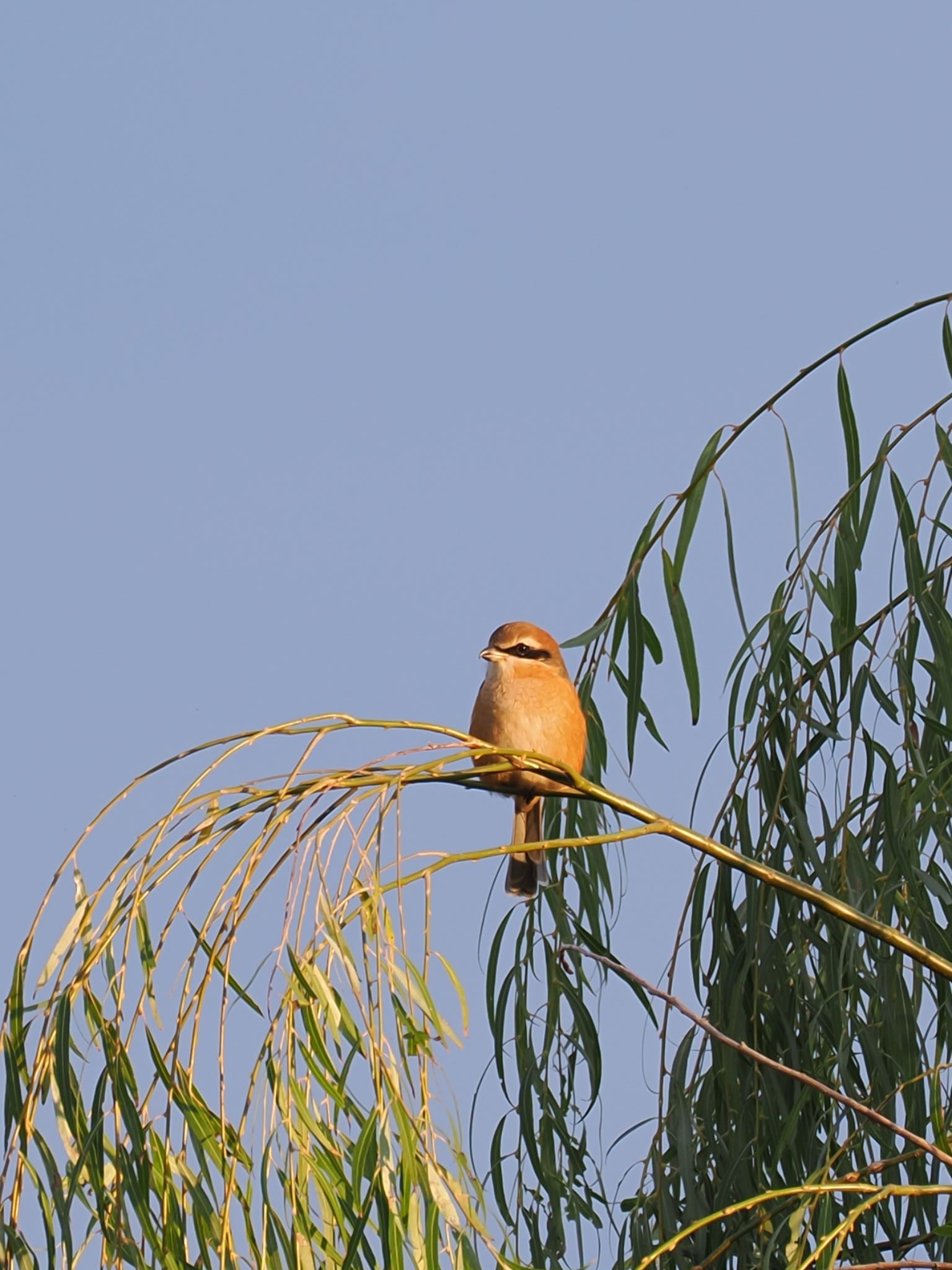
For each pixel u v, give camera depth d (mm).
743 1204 7105
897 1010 8594
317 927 6488
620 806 8133
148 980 6707
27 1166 6715
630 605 9680
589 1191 9031
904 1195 7711
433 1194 6309
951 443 9094
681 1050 8844
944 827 8766
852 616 9109
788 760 9094
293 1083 6574
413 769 6961
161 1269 6574
